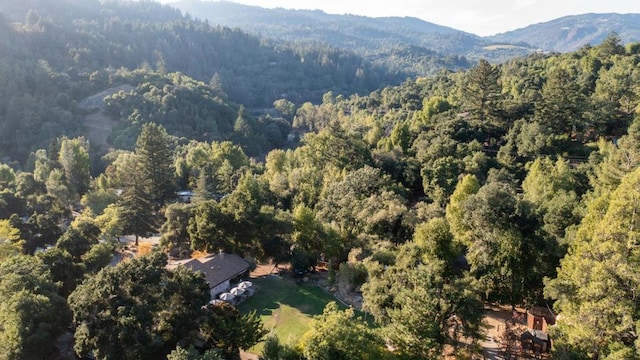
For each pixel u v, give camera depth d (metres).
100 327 34.38
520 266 41.22
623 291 29.36
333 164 86.12
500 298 42.59
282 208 76.00
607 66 106.62
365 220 57.97
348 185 66.81
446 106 104.19
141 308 35.00
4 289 38.66
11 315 35.94
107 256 52.22
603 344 29.89
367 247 54.16
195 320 37.62
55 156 110.06
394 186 69.50
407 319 33.47
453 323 35.78
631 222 30.31
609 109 79.50
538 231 42.03
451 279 38.53
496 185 45.78
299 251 57.19
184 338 36.78
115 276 36.00
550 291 34.00
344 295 51.09
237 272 53.72
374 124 115.81
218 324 37.69
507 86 111.50
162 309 37.31
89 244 54.25
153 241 75.56
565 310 33.03
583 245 32.94
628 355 27.19
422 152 80.50
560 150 72.50
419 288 34.72
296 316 46.88
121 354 33.66
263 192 77.25
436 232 44.91
